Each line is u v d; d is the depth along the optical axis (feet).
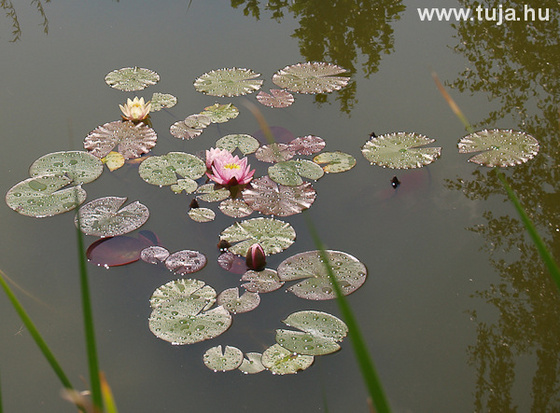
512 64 13.21
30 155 10.81
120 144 11.08
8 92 12.45
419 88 12.67
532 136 11.09
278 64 13.53
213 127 11.60
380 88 12.72
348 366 7.36
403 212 9.68
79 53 13.82
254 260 8.50
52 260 8.84
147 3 15.99
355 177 10.39
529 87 12.48
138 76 13.03
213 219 9.46
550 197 9.84
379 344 7.68
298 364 7.34
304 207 9.74
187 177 10.36
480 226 9.39
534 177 10.25
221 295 8.22
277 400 6.97
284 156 10.79
